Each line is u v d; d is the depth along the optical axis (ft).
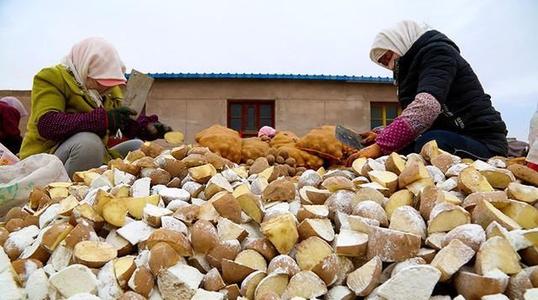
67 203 5.24
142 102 12.03
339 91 29.55
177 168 5.88
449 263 3.79
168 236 4.20
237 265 4.10
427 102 8.59
